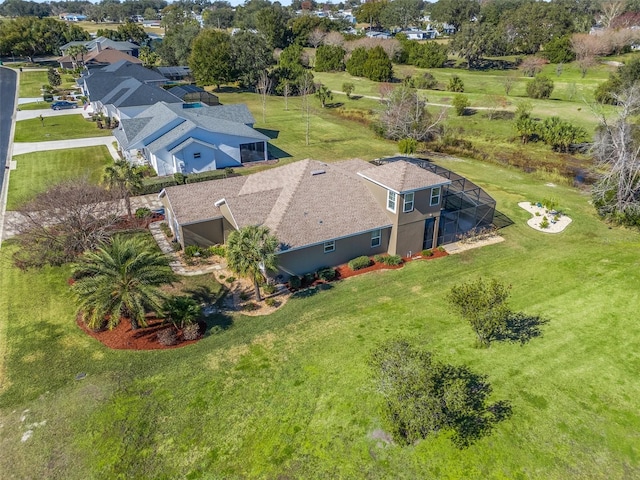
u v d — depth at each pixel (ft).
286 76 302.04
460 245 109.19
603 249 105.81
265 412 61.36
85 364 70.38
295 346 73.97
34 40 398.83
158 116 173.99
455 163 168.35
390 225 100.22
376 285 92.12
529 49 381.40
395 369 56.24
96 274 78.48
